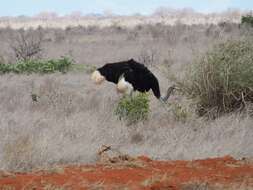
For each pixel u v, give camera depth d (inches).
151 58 2982.3
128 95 1599.4
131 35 5659.5
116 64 1653.5
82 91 1973.4
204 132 1334.9
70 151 1117.7
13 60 2962.6
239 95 1502.2
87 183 916.0
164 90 1894.7
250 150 1205.7
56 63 2502.5
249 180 952.9
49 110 1572.3
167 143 1266.0
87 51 3801.7
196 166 1043.3
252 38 1572.3
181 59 2817.4
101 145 1202.6
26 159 1035.9
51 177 954.1
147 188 890.7
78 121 1392.7
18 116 1465.3
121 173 982.4
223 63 1505.9
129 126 1421.0
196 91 1534.2
